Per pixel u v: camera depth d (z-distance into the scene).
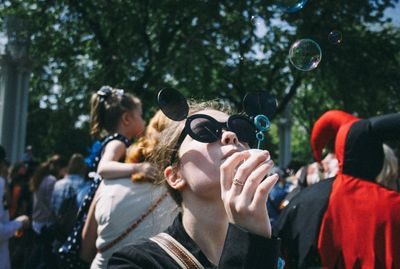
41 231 4.20
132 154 2.39
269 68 12.42
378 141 2.36
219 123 1.34
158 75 11.26
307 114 17.77
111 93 2.84
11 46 9.62
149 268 1.27
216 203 1.32
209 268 1.27
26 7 11.93
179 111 1.39
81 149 20.55
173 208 2.11
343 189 2.31
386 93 12.35
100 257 2.36
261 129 1.38
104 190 2.39
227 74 12.17
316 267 2.36
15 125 9.75
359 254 2.23
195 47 11.37
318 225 2.32
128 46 11.47
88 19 11.60
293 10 2.21
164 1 11.12
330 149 3.12
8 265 3.61
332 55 11.41
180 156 1.38
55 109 14.13
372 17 11.68
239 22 10.73
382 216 2.23
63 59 12.38
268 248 1.13
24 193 6.21
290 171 6.45
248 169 1.18
